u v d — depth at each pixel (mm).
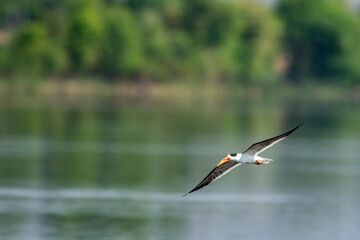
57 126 91750
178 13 172375
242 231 37312
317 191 49031
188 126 96500
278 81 186250
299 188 50312
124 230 36969
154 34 166625
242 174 56938
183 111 123438
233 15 172875
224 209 42531
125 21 162750
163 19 172375
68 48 160125
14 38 163375
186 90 169625
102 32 161250
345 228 38375
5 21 176500
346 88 194875
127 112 117562
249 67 176375
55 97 150250
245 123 103562
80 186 48812
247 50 176250
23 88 155625
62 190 47250
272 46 180125
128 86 164625
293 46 194375
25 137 78375
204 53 171500
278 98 181125
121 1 187875
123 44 161875
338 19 193000
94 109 121812
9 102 131750
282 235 36656
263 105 150125
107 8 167750
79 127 91125
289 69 192875
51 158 62125
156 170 56781
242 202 44750
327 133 93750
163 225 38094
